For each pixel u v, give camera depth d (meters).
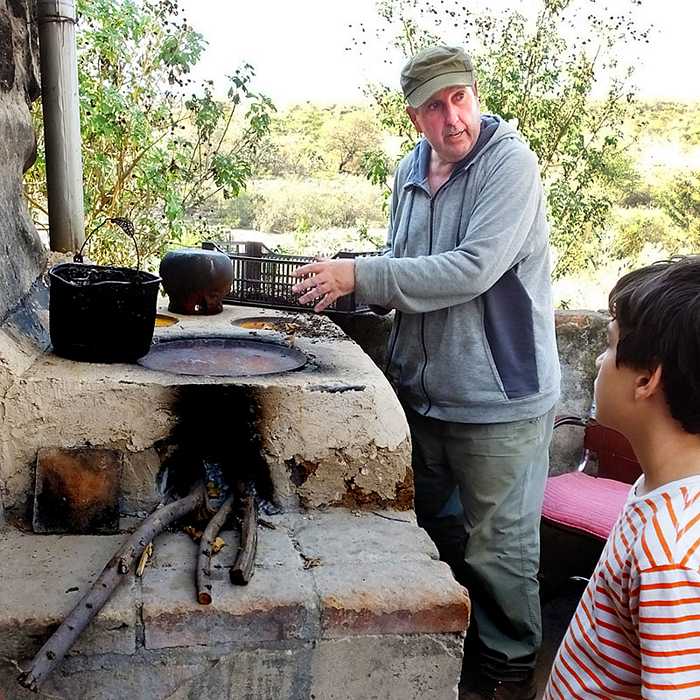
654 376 0.92
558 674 1.03
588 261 4.48
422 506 2.25
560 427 2.79
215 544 1.51
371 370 1.84
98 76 3.96
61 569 1.43
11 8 2.13
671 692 0.82
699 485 0.89
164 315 2.38
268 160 5.47
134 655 1.34
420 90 1.86
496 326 1.91
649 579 0.85
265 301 2.62
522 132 4.16
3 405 1.56
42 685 1.31
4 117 1.89
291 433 1.68
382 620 1.39
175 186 4.39
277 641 1.38
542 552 2.59
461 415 1.96
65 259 2.44
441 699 1.46
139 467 1.63
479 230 1.82
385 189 4.41
